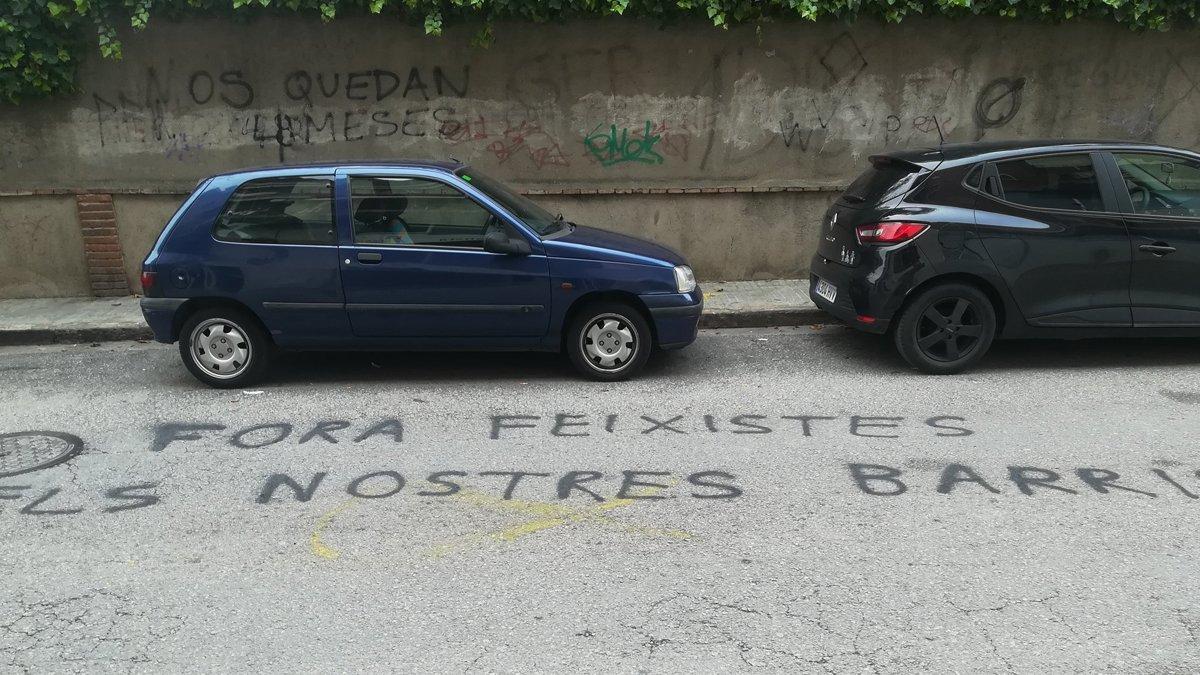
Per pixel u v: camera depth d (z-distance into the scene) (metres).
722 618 3.50
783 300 8.48
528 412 5.92
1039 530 4.19
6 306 8.77
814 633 3.39
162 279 6.25
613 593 3.70
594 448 5.29
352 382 6.62
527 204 6.91
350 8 8.55
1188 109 9.12
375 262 6.16
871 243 6.37
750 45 8.84
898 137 9.15
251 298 6.24
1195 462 4.92
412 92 8.87
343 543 4.17
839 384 6.39
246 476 4.95
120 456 5.26
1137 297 6.36
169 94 8.77
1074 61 8.96
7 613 3.62
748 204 9.21
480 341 6.38
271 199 6.23
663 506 4.52
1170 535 4.12
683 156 9.13
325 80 8.81
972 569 3.84
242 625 3.51
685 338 6.46
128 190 8.89
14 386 6.62
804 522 4.31
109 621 3.55
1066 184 6.33
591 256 6.25
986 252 6.23
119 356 7.42
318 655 3.30
